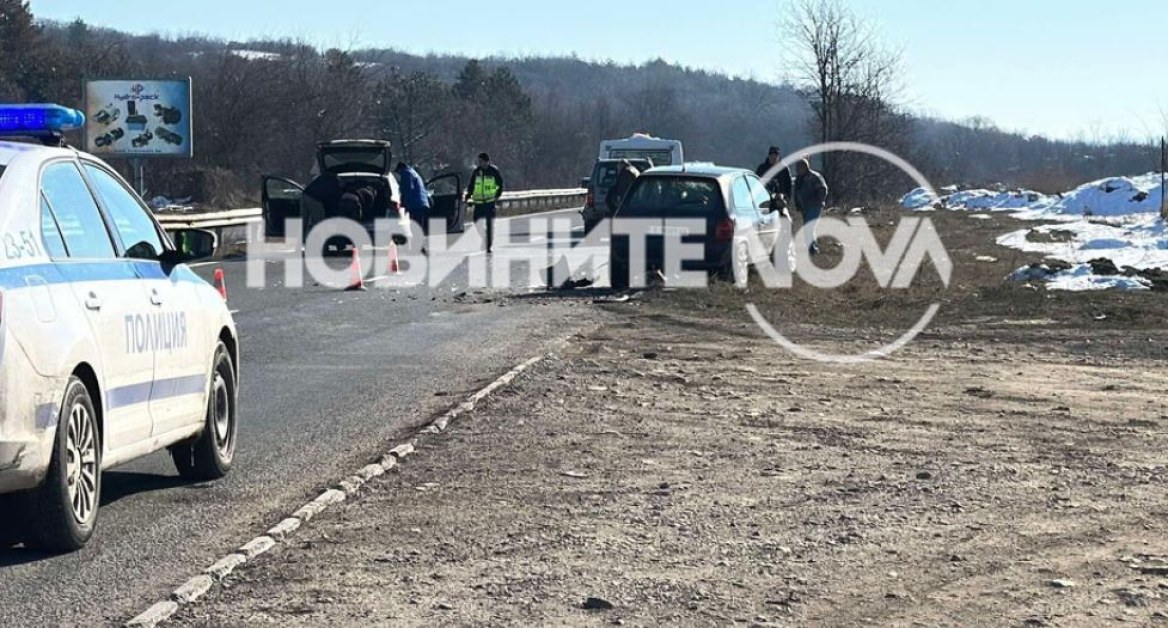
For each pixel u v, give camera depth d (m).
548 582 6.46
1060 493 8.39
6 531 7.32
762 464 9.18
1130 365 14.07
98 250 7.59
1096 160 89.19
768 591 6.36
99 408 7.18
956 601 6.22
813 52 46.69
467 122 98.94
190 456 8.74
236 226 34.59
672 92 143.50
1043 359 14.48
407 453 9.41
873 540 7.28
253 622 5.83
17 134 7.69
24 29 80.00
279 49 76.75
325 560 6.80
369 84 92.06
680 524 7.59
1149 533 7.46
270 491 8.45
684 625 5.85
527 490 8.38
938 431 10.40
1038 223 40.84
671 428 10.45
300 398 11.88
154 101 40.31
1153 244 29.92
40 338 6.59
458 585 6.40
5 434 6.34
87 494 7.11
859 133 46.59
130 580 6.51
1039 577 6.61
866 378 13.07
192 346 8.41
